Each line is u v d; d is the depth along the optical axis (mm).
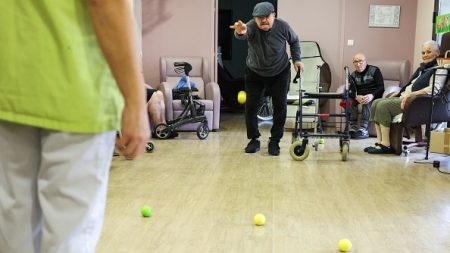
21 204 878
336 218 2650
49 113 811
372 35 6879
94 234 899
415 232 2439
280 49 4211
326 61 6965
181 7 7062
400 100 4672
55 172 835
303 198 3055
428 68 5000
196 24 7082
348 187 3361
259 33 4145
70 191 841
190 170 3867
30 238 905
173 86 6621
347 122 4336
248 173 3783
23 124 834
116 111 864
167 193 3129
